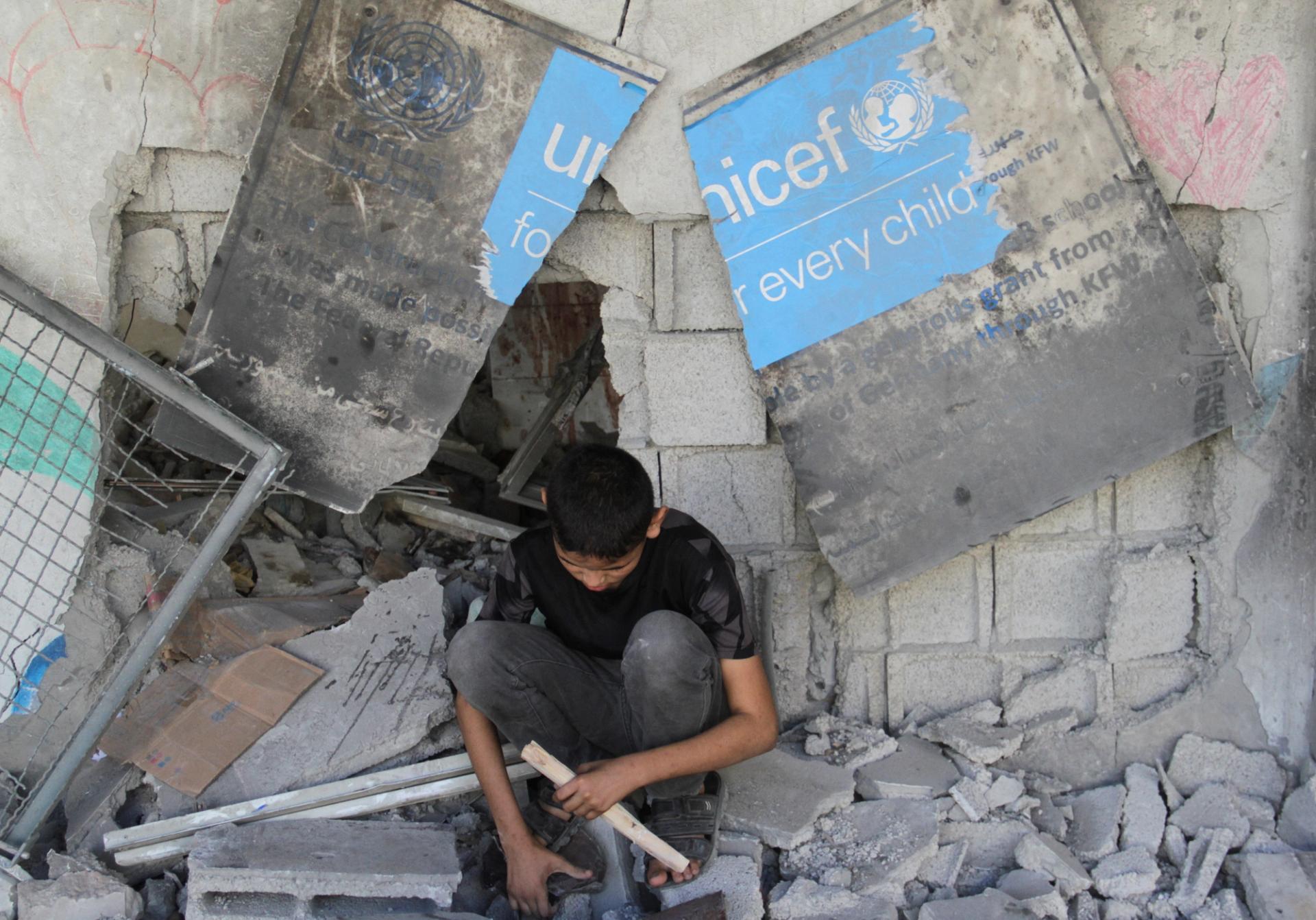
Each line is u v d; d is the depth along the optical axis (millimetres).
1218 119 2434
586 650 2418
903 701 2844
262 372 2508
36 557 2658
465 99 2383
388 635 2822
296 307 2477
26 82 2447
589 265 2611
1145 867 2445
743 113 2381
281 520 3377
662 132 2443
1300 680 2631
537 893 2189
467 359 2508
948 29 2330
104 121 2477
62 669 2699
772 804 2525
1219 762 2695
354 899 2230
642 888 2324
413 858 2246
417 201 2430
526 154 2410
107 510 2889
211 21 2424
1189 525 2697
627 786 2094
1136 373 2439
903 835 2463
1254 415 2555
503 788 2258
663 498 2742
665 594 2299
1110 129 2355
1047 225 2396
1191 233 2549
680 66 2398
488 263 2463
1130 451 2469
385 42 2355
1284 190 2453
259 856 2221
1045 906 2320
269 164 2408
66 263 2555
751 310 2461
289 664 2711
